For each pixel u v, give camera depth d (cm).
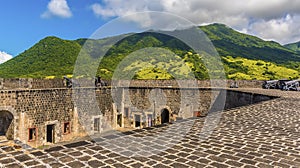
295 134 716
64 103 2034
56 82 2091
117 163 466
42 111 1880
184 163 477
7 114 1747
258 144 611
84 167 442
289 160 504
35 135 1838
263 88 2833
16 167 431
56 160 468
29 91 1792
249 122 875
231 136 681
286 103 1404
